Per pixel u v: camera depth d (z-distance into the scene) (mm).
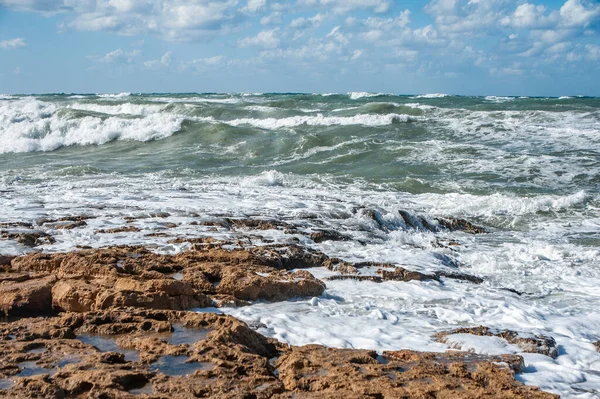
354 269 9055
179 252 8883
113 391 4227
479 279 9445
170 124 28375
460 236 13266
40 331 5504
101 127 29172
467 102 41125
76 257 7773
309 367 4969
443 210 15453
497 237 13227
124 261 7773
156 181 17781
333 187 17797
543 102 39375
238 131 27453
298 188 17328
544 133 24953
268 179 18141
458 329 6457
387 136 26156
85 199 13648
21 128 29844
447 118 29203
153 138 27906
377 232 12211
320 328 6445
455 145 22688
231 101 44062
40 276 7215
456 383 4754
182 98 50906
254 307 7125
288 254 9367
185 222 11312
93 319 5762
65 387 4309
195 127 28406
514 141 23766
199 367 4762
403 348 5922
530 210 15531
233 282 7375
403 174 19562
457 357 5496
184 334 5535
